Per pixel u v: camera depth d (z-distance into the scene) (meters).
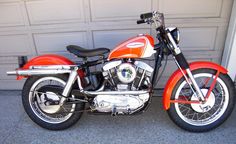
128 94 1.79
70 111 1.93
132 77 1.76
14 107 2.41
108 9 2.21
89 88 1.87
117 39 2.34
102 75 1.87
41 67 1.83
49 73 1.82
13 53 2.53
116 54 1.73
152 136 1.90
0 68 2.63
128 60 1.75
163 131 1.95
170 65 2.44
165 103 1.84
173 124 2.04
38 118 1.99
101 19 2.26
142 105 1.83
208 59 2.41
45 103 1.94
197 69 1.78
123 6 2.19
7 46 2.49
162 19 1.71
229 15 2.17
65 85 1.84
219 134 1.89
